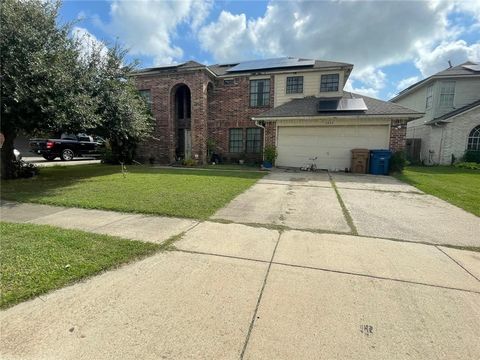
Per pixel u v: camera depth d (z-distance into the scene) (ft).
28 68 22.21
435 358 6.03
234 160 53.42
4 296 7.98
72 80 26.05
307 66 49.60
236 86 52.60
